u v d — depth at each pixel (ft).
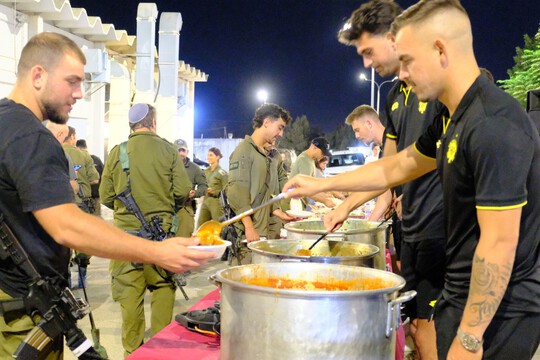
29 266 6.10
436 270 8.61
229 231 13.58
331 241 8.74
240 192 13.53
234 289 5.23
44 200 5.86
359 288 6.50
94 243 5.96
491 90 5.24
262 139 14.02
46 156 5.95
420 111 8.48
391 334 5.22
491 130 5.01
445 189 5.75
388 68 8.39
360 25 8.35
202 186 26.05
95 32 38.24
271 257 7.23
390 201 12.26
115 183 13.23
